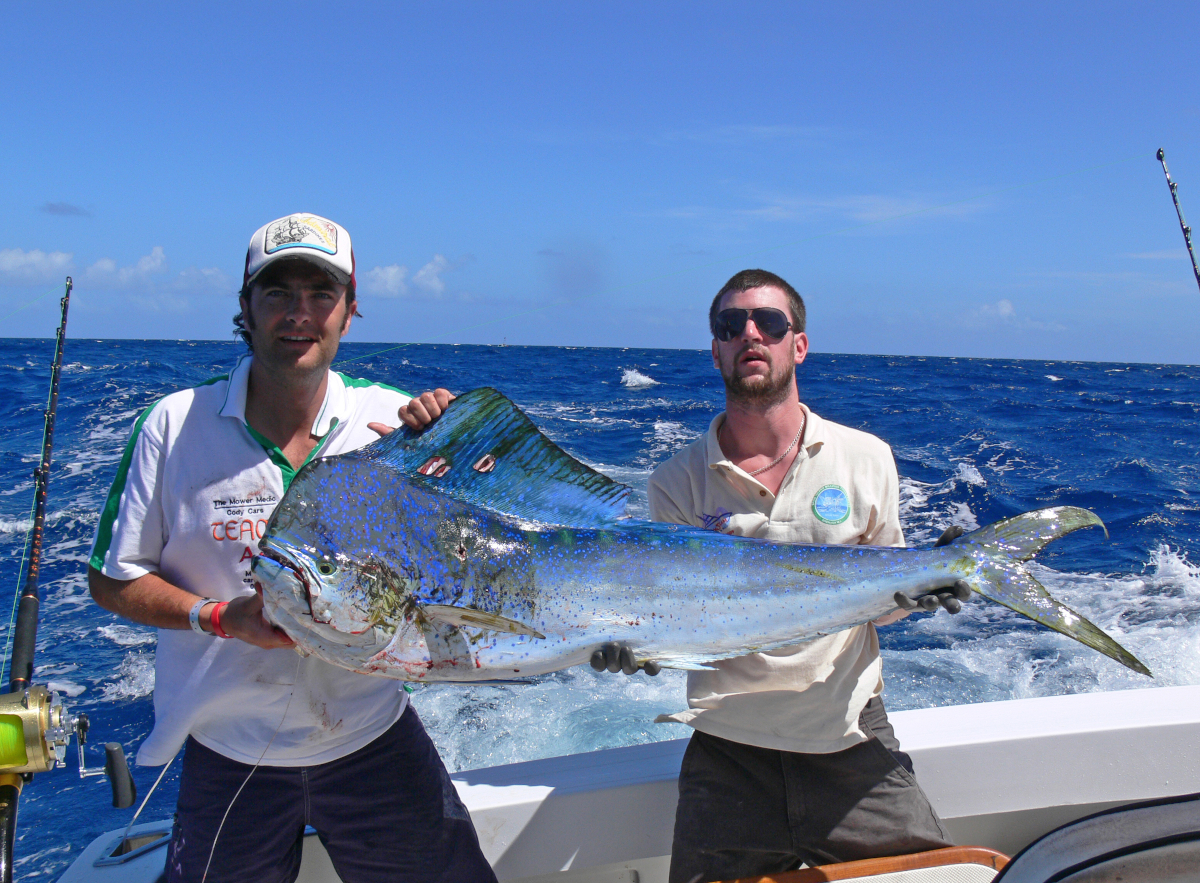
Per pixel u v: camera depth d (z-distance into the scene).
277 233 1.72
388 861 1.86
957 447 13.45
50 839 3.50
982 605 6.33
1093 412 19.11
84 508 8.45
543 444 1.79
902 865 1.87
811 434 2.07
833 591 1.76
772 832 2.02
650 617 1.75
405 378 26.83
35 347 41.97
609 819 2.17
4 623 5.66
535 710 4.54
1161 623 5.91
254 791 1.79
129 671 5.02
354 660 1.62
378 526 1.63
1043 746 2.23
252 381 1.83
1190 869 1.19
